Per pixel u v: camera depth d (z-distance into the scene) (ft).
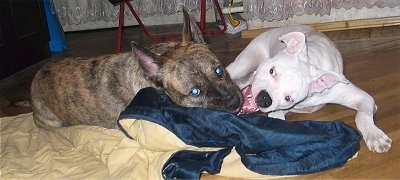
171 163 2.53
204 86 2.88
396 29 5.63
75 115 3.53
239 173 2.55
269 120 2.70
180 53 3.01
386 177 2.45
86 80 3.46
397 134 2.91
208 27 7.29
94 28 8.45
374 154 2.69
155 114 2.68
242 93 3.13
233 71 3.80
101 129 3.28
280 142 2.55
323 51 3.22
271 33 3.82
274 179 2.54
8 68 5.82
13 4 5.82
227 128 2.63
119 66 3.39
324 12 5.86
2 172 2.97
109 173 2.71
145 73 2.99
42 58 6.54
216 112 2.67
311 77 2.86
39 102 3.69
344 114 3.36
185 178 2.45
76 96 3.47
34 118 3.79
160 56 3.01
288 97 2.75
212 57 3.02
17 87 5.39
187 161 2.54
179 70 2.93
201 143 2.61
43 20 6.39
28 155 3.25
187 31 3.15
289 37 2.89
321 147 2.58
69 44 7.54
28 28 6.12
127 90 3.31
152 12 7.72
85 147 3.16
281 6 5.96
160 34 7.22
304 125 2.68
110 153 2.84
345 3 5.81
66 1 7.88
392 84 3.79
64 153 3.14
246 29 6.43
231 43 6.05
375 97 3.56
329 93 3.13
